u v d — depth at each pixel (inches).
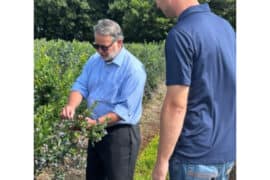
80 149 118.6
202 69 78.7
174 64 77.7
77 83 121.3
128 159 117.3
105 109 117.4
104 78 117.4
